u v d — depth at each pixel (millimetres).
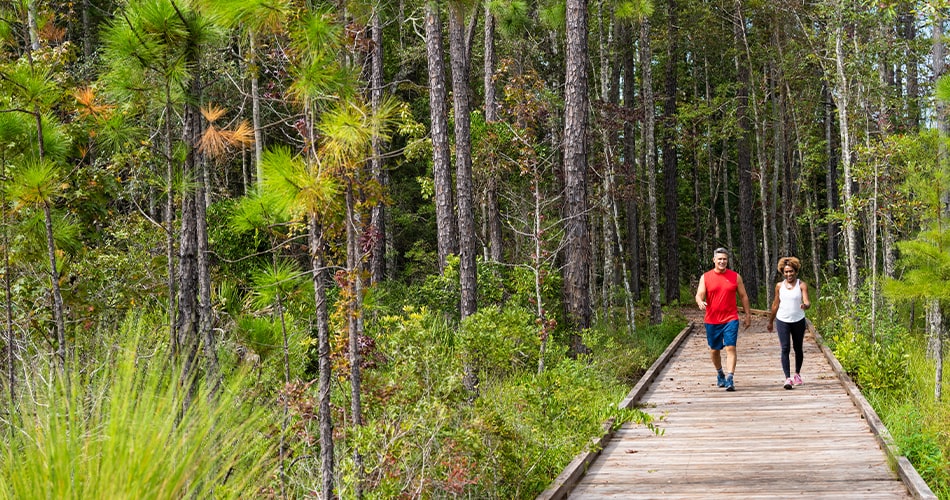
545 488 6555
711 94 39688
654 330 20547
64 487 2137
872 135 20188
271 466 4031
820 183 41938
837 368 12445
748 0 28844
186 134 5699
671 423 9320
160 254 9172
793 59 28734
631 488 6578
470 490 6277
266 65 5555
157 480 2188
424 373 6758
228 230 11266
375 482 5609
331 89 4680
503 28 18391
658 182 42594
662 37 31062
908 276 9656
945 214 9961
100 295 8344
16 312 7512
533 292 14469
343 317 5625
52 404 2266
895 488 6309
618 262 35219
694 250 45812
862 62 18609
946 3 10688
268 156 4586
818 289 25969
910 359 13523
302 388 5676
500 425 6559
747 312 11602
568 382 7945
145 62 5305
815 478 6676
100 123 6641
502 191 20453
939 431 7902
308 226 5535
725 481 6676
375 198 5109
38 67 6473
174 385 2344
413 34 25891
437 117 15906
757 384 11930
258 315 6867
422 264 29797
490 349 9594
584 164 14031
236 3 4570
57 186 6262
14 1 7316
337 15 5234
